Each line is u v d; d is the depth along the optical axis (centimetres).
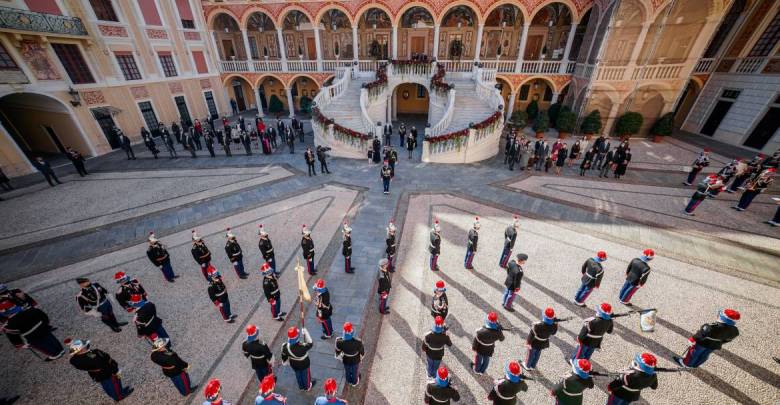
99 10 1867
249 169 1673
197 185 1496
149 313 630
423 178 1512
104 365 531
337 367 633
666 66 1825
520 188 1395
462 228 1109
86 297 662
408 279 868
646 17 1708
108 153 1981
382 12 2612
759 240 994
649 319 676
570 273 879
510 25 2483
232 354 664
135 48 2083
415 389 587
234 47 3031
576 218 1151
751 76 1761
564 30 2370
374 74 2489
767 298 776
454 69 2402
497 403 468
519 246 999
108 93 1962
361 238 1059
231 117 2909
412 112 2981
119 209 1289
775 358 628
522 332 697
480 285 841
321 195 1367
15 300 636
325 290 635
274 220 1183
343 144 1764
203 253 832
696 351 579
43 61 1645
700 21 1694
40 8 1595
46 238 1102
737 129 1839
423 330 711
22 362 662
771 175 1078
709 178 1120
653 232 1055
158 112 2289
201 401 579
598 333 571
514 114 2162
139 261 977
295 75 2686
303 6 2420
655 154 1759
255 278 891
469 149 1673
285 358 539
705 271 872
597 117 1958
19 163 1625
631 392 482
